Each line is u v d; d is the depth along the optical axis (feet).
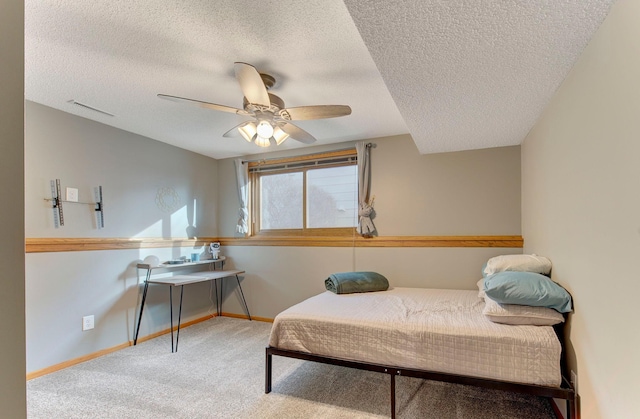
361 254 12.34
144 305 11.44
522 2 3.94
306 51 6.32
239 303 14.52
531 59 5.26
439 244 11.25
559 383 5.67
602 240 4.50
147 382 8.15
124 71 7.10
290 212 14.06
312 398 7.41
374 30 4.53
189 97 8.48
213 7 5.07
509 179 10.54
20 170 2.05
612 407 4.29
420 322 6.84
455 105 7.17
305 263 13.28
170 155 13.00
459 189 11.14
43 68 6.95
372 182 12.38
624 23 3.76
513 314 6.37
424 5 4.02
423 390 7.81
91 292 9.87
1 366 1.95
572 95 5.55
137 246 11.40
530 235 9.21
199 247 14.14
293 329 7.62
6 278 1.98
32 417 6.63
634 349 3.70
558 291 6.08
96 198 10.18
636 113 3.55
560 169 6.28
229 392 7.66
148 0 4.90
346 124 10.78
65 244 9.24
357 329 7.06
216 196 15.33
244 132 8.65
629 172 3.74
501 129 8.82
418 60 5.34
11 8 2.04
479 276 10.73
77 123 9.74
